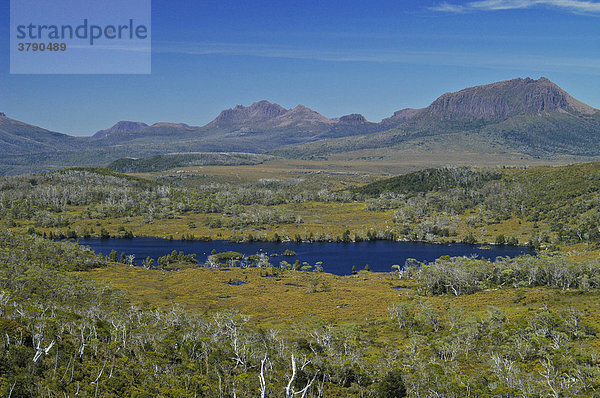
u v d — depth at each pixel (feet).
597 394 223.92
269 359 271.90
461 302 487.61
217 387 231.71
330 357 274.77
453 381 248.93
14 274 446.19
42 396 194.59
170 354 273.75
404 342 344.08
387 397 237.86
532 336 317.22
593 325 341.21
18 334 238.07
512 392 227.61
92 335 276.00
